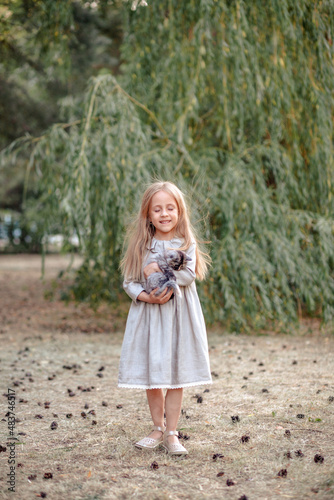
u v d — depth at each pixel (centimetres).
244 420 342
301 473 256
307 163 660
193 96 636
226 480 252
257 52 620
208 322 626
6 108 1205
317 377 447
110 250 655
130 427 333
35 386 441
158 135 683
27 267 1950
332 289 620
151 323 289
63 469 269
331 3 586
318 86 612
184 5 646
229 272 617
